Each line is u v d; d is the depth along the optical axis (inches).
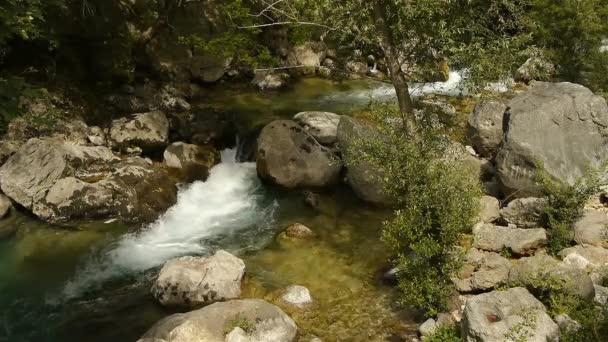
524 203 488.1
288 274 476.4
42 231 534.0
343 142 597.6
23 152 572.1
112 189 559.8
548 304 371.9
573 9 799.1
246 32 765.3
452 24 466.9
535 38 836.6
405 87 485.4
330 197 608.1
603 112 528.7
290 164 622.2
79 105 722.8
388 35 485.1
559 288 367.6
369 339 391.5
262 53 762.8
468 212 395.2
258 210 592.1
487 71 466.0
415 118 482.0
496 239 462.6
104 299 449.1
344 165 607.2
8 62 709.9
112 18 794.8
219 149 706.8
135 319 425.1
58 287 462.9
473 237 467.8
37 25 635.5
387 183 422.0
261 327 379.2
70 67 758.5
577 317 352.8
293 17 569.9
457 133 671.8
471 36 473.7
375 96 885.8
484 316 333.7
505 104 639.1
